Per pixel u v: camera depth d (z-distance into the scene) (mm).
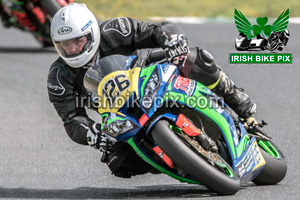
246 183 16234
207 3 72438
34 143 24281
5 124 27859
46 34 47000
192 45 46375
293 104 29469
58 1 40688
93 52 15547
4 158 22062
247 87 33719
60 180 18625
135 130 14125
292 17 61562
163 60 15375
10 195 16688
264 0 71500
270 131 24172
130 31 16266
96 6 71188
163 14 68688
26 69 40875
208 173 14188
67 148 23188
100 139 15391
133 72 14461
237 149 15492
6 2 46031
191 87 14664
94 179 18625
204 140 14469
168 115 14094
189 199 15070
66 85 16141
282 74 36781
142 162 15945
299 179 17469
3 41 53844
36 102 32438
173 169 15148
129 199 15617
